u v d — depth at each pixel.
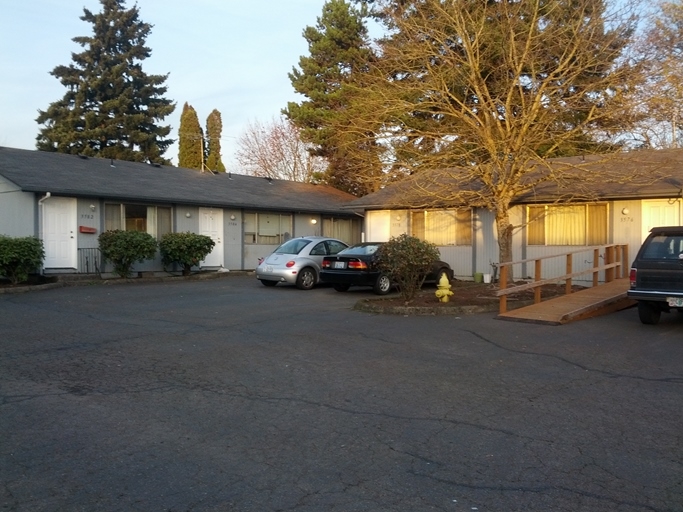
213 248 25.08
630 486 4.82
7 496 4.64
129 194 21.92
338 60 31.77
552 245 19.53
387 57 19.00
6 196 20.66
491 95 18.20
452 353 9.54
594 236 18.80
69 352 9.44
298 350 9.71
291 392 7.42
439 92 16.45
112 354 9.34
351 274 17.25
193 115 50.75
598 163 15.77
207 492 4.73
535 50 16.52
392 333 11.16
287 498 4.63
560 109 16.12
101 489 4.78
